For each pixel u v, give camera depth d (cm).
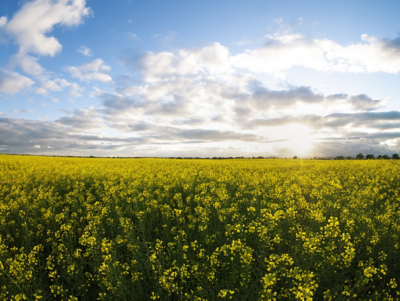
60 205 904
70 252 530
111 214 779
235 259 462
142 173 1558
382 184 1212
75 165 2123
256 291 380
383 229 559
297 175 1441
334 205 713
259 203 820
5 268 432
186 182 1198
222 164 2452
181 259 478
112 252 484
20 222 702
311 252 430
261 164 2450
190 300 390
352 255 412
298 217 702
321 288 432
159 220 748
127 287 421
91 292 462
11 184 1225
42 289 425
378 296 379
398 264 476
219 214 688
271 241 530
